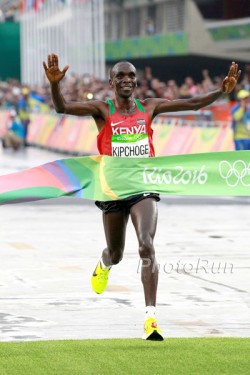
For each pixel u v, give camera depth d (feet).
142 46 230.89
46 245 80.59
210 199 121.80
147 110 48.70
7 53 303.68
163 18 218.59
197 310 55.31
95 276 53.21
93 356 44.11
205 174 49.52
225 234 86.79
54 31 225.76
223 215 103.55
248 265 70.03
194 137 143.74
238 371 41.50
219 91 48.88
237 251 76.43
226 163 49.49
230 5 188.44
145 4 225.56
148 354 44.47
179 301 57.77
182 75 232.73
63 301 57.77
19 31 303.27
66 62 214.28
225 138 136.98
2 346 46.32
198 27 202.28
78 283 63.36
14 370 41.60
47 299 58.34
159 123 159.43
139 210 47.26
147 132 48.62
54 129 205.77
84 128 182.50
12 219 100.63
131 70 47.83
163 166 48.37
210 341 47.44
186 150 144.46
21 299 58.34
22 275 66.33
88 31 203.21
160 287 62.13
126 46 240.32
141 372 41.16
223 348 45.83
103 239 84.28
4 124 250.57
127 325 51.49
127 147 48.29
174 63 230.89
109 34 249.34
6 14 336.08
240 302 57.52
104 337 48.67
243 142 130.31
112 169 48.03
